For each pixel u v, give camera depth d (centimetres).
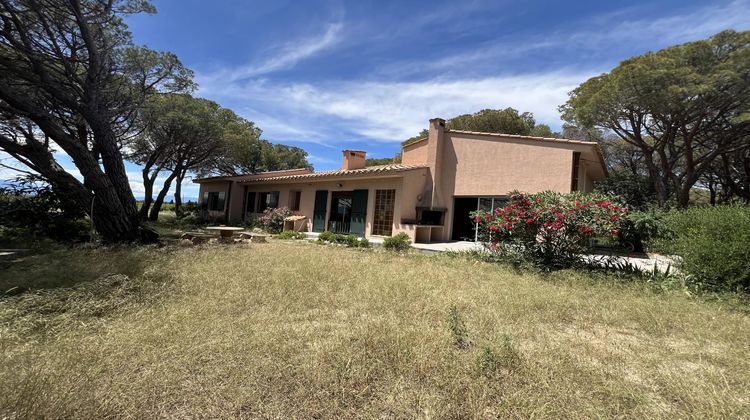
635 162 2186
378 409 207
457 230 1412
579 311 430
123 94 1047
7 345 258
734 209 568
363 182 1470
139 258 632
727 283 515
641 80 1312
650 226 1029
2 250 757
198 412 198
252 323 334
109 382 215
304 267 627
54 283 448
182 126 1705
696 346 325
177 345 268
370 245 1133
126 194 937
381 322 340
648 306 446
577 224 678
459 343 309
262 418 197
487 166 1250
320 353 267
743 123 1420
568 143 1059
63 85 855
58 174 845
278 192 1920
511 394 222
